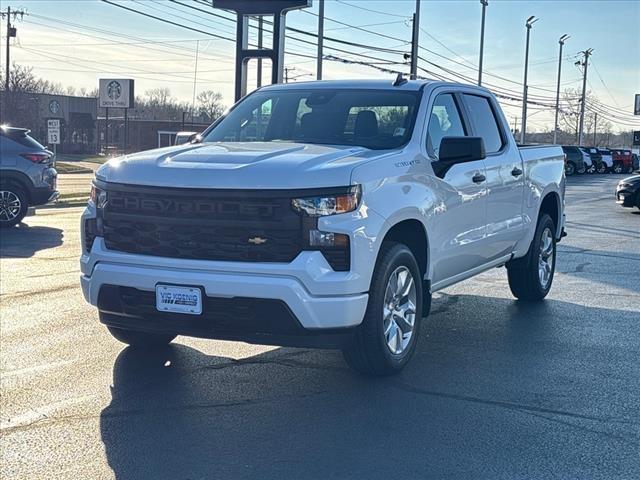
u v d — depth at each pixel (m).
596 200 28.44
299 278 4.90
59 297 8.62
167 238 5.14
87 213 5.64
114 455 4.43
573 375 6.00
